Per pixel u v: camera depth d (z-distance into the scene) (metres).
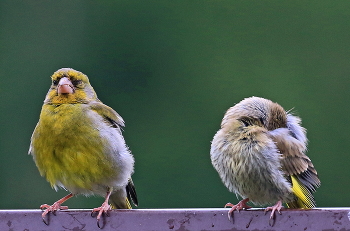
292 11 21.78
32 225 9.77
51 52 22.20
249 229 9.51
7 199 19.89
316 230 9.34
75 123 11.19
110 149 11.34
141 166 20.84
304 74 21.47
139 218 9.62
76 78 11.83
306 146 12.05
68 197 11.60
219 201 19.97
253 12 22.20
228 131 11.22
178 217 9.57
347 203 20.22
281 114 11.71
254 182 11.04
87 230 9.70
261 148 10.93
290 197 11.16
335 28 21.66
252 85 21.73
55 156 11.19
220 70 22.05
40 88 21.72
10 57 21.88
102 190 11.69
